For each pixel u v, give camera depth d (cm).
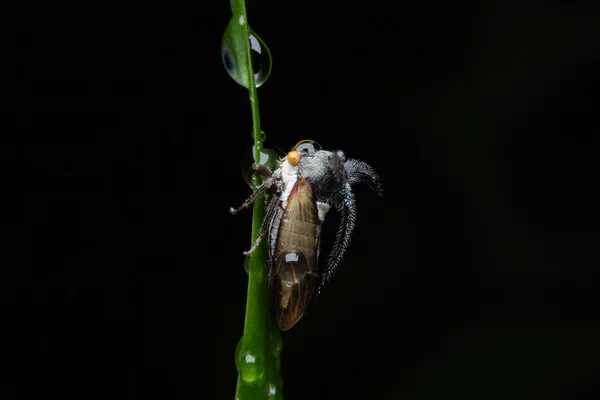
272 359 8
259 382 8
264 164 8
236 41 8
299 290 8
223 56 8
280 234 8
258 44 8
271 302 8
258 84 8
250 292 8
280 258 8
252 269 8
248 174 8
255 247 8
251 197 8
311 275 8
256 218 8
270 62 8
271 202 8
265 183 8
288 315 8
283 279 8
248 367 8
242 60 8
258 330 8
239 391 8
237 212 8
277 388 8
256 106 8
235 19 8
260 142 8
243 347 8
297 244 8
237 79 8
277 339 8
